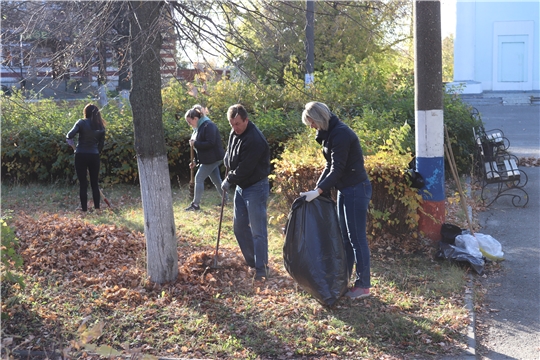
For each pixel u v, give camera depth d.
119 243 6.58
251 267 6.08
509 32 27.67
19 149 10.50
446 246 6.40
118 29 5.73
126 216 8.48
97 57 5.66
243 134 5.57
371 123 9.18
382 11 7.29
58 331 4.57
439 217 6.81
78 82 6.47
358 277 5.34
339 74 12.73
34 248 6.29
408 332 4.70
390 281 5.81
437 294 5.51
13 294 5.19
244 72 5.41
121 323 4.76
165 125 10.60
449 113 10.56
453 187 9.90
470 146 10.58
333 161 5.09
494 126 19.05
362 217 5.25
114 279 5.62
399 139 7.05
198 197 8.64
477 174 10.69
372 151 7.48
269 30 5.49
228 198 9.48
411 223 6.70
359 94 11.35
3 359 3.99
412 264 6.32
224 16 5.61
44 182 10.91
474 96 25.98
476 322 5.02
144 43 4.93
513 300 5.48
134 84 5.22
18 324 4.66
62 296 5.25
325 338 4.60
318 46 16.34
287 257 5.15
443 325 4.84
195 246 6.88
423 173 6.79
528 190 9.85
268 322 4.84
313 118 5.15
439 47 6.69
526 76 27.83
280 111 11.03
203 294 5.33
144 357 3.92
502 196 9.48
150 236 5.48
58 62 5.71
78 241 6.45
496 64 27.98
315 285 5.05
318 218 5.11
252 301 5.25
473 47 26.19
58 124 10.73
